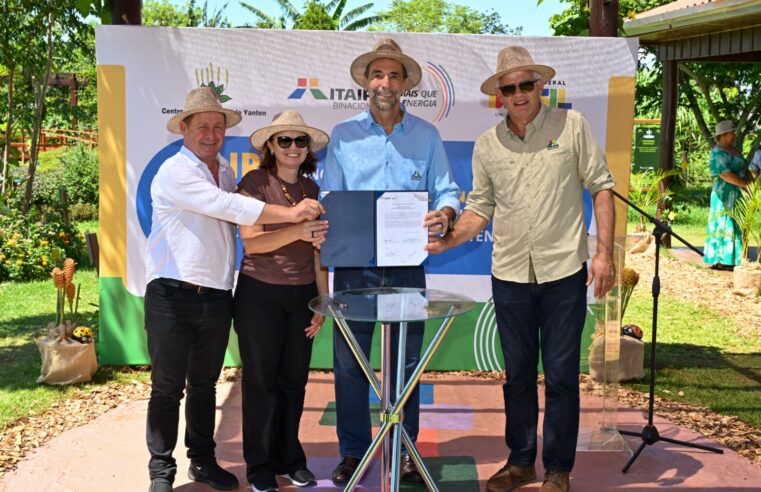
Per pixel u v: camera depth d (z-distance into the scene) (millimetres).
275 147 3547
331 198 3260
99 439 4426
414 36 5473
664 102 12617
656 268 4172
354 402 3902
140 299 5723
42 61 11594
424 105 5543
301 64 5508
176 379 3559
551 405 3734
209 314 3561
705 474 4055
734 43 10555
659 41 12109
